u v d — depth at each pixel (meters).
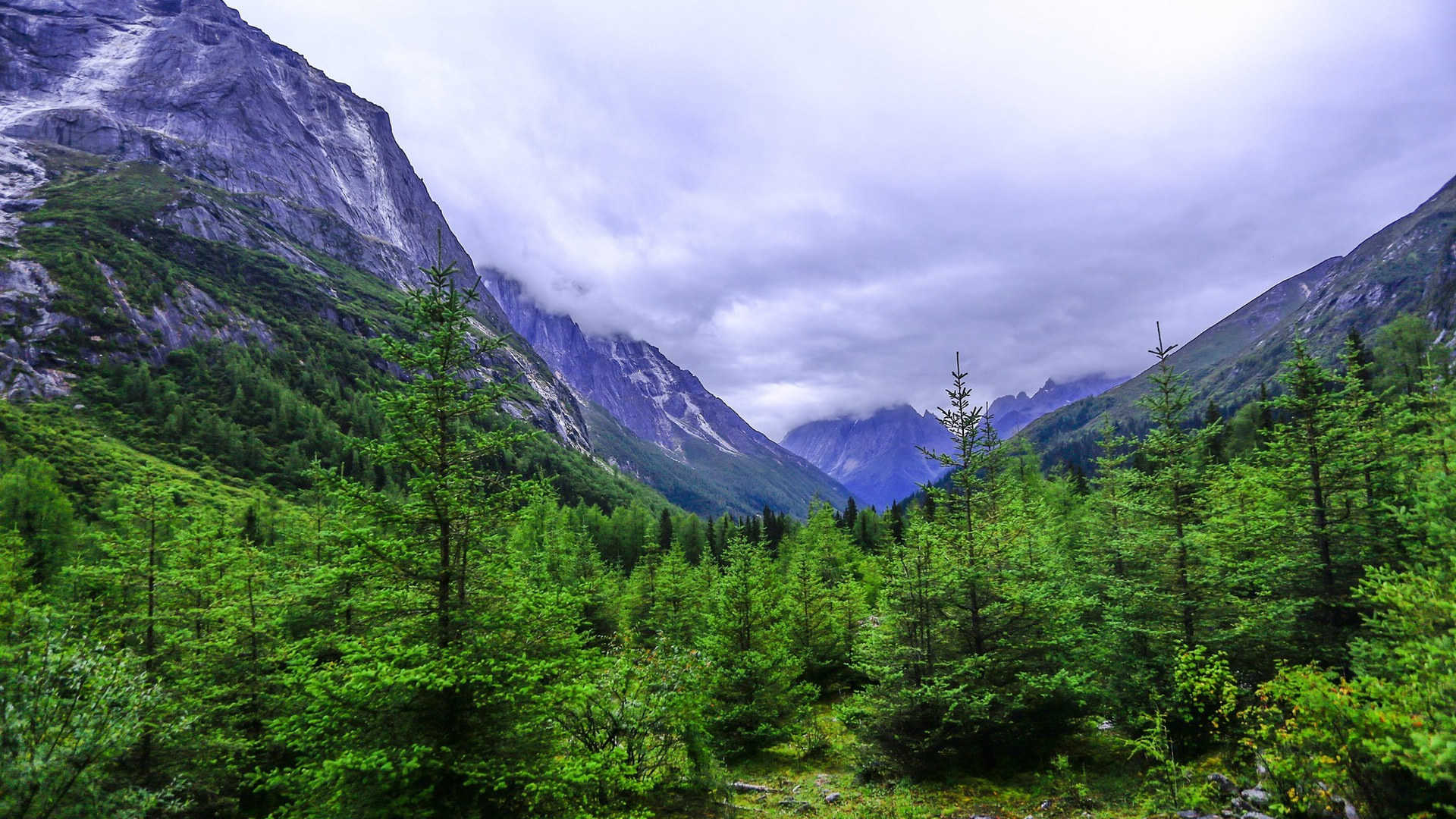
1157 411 20.67
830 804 16.08
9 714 9.13
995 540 19.08
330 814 9.62
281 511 54.03
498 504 11.70
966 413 20.50
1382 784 8.76
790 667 22.86
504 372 12.07
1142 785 14.13
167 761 14.85
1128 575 21.83
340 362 191.12
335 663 11.05
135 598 17.23
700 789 16.00
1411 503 16.08
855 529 76.38
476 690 10.02
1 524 38.59
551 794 10.54
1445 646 7.90
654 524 88.94
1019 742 17.36
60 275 145.62
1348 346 21.23
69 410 110.50
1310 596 17.55
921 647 18.05
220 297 181.00
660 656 17.22
